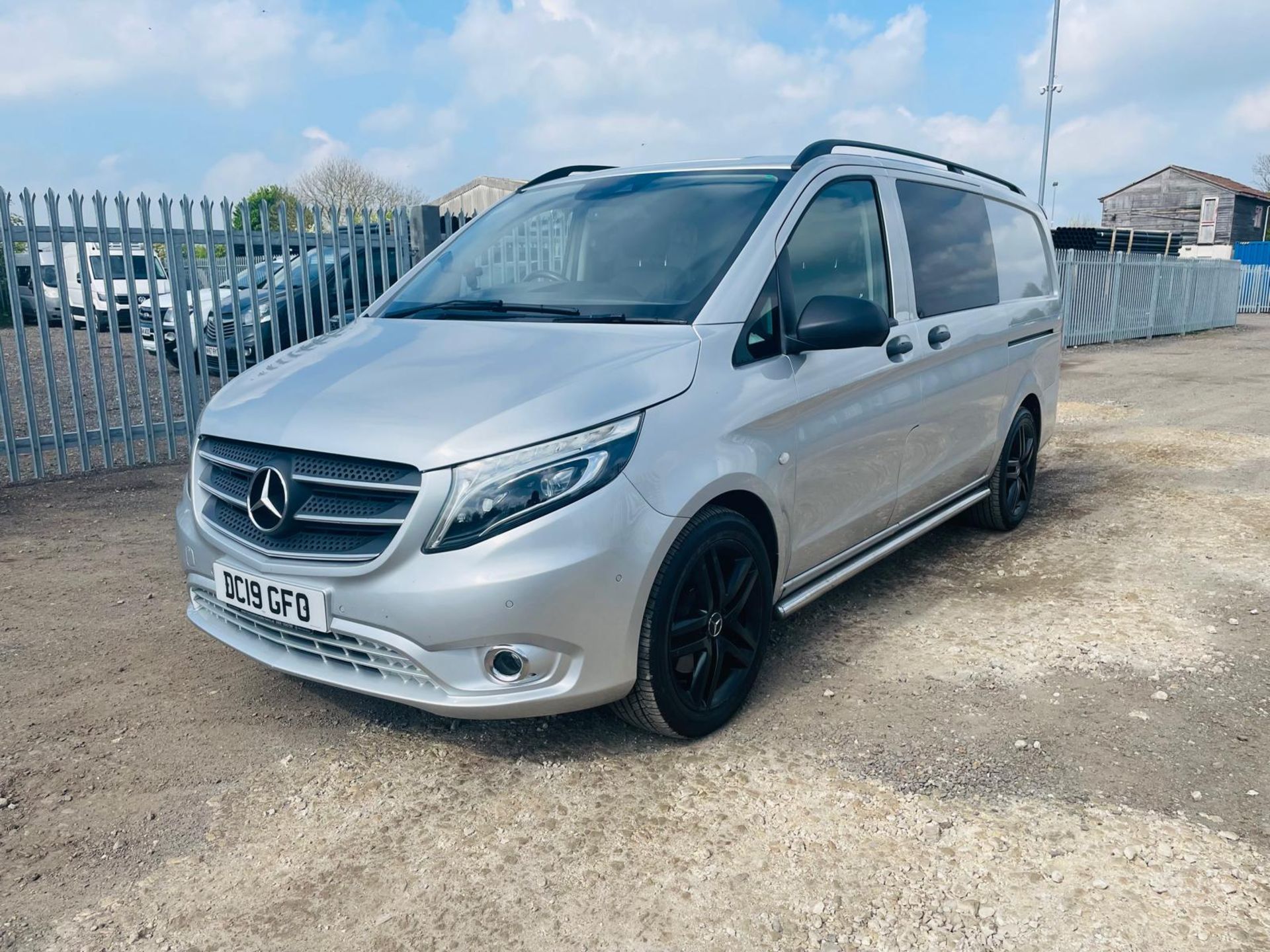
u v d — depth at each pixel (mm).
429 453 2641
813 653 3861
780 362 3361
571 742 3166
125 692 3551
